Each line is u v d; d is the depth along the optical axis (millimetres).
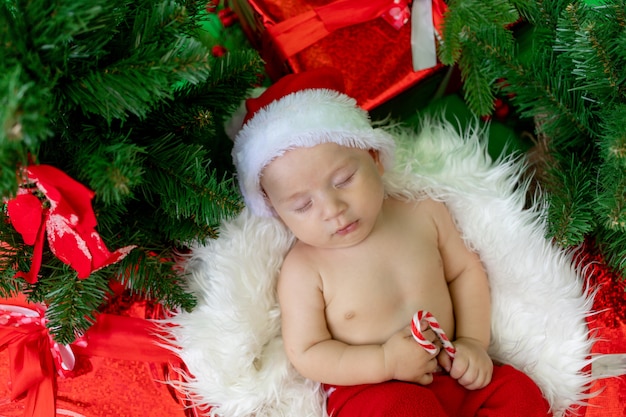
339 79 976
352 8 1036
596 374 1028
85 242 791
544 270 1019
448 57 1006
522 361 1019
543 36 987
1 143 666
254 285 1000
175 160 852
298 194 937
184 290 987
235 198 882
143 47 752
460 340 1002
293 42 1047
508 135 1121
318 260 997
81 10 684
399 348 957
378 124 1096
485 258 1033
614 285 1041
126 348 1015
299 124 924
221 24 1109
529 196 1082
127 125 843
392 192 1034
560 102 964
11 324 1007
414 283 998
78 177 780
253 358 995
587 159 1001
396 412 928
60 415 1010
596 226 973
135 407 1012
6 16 696
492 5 999
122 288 1021
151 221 906
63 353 1003
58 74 706
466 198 1031
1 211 849
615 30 902
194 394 1002
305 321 988
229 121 1006
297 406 994
